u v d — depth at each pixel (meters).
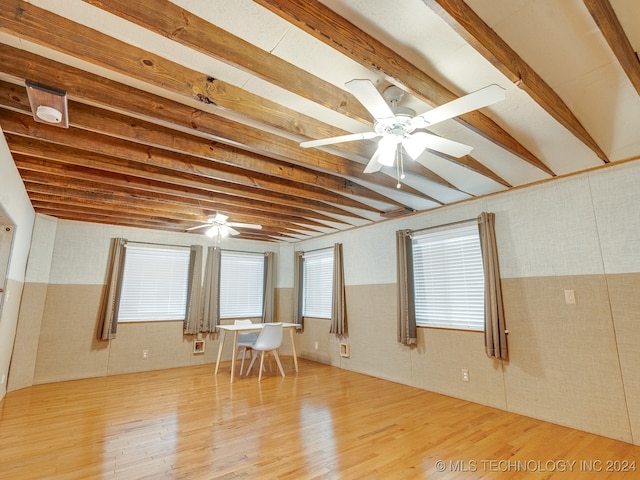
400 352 4.81
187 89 1.97
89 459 2.54
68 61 1.91
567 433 3.03
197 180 3.53
